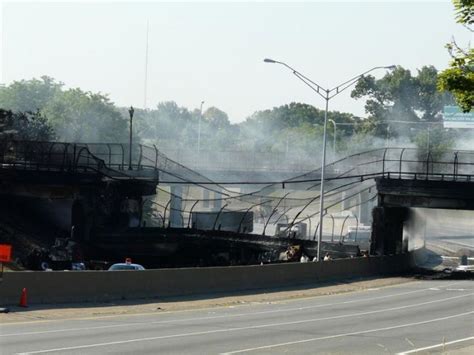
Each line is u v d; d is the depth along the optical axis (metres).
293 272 55.66
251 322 34.28
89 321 32.91
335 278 60.50
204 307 41.16
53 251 60.53
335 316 37.91
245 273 50.78
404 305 44.38
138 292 42.53
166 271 44.56
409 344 28.14
